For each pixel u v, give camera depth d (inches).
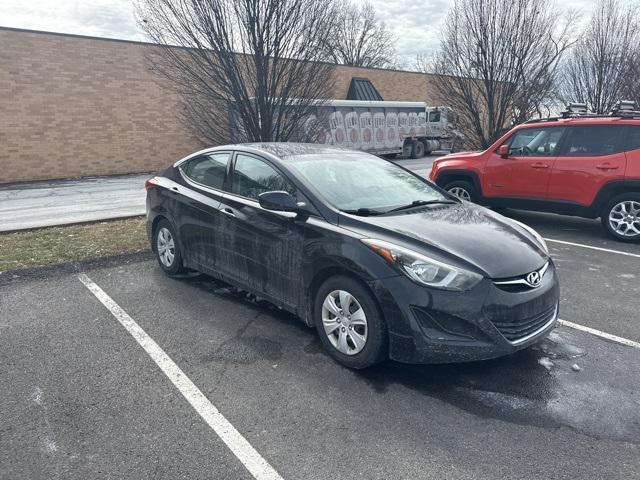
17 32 611.8
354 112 880.3
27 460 102.4
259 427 113.7
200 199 190.4
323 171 168.9
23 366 140.3
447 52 496.7
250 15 309.3
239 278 177.3
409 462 102.4
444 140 1088.2
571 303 189.9
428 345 125.3
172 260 212.8
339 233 141.0
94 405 121.9
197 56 318.0
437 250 131.6
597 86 627.8
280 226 156.9
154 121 740.7
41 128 644.7
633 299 193.9
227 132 347.9
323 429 113.1
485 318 124.8
